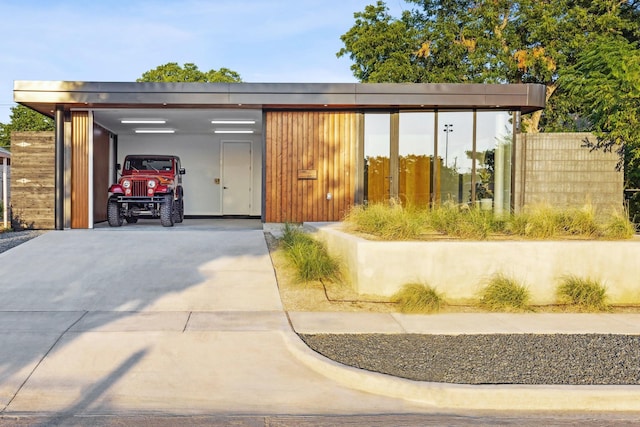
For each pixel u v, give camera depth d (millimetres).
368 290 8070
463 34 23000
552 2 23141
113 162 18953
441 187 14031
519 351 5859
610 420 4445
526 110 14219
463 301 8133
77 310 7281
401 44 24031
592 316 7531
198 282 8609
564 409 4672
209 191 20094
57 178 13336
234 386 5004
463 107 13742
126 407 4566
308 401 4730
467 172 14039
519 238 9031
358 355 5629
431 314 7422
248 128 17688
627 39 22219
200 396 4793
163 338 6176
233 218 19875
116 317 6973
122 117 15055
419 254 8109
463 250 8148
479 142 14039
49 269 9211
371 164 13945
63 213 13492
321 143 13734
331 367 5230
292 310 7469
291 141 13680
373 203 13273
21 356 5586
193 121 15922
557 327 6891
